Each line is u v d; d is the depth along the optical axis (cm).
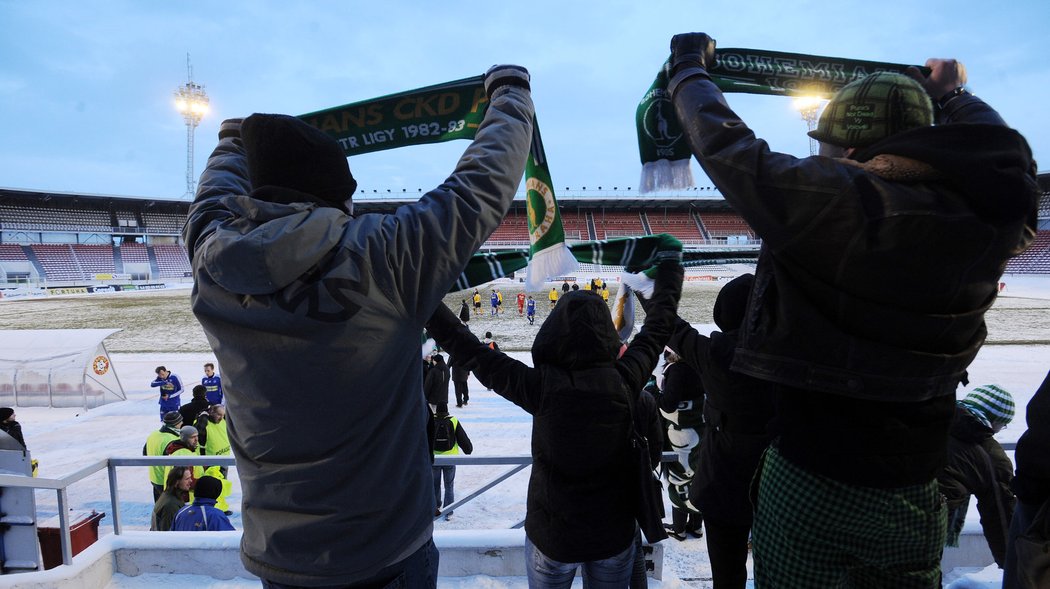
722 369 210
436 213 116
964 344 107
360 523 119
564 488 199
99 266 6869
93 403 1291
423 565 134
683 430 475
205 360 1839
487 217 122
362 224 114
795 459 116
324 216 109
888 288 98
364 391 115
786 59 167
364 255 109
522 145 133
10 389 1271
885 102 110
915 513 112
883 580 119
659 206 7531
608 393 196
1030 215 103
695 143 119
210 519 455
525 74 148
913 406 108
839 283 102
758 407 203
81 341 1308
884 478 108
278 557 118
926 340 103
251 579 352
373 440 120
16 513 350
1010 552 136
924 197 94
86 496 716
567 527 198
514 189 129
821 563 116
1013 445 333
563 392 194
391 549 124
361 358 112
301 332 108
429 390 779
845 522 112
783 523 120
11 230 6675
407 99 168
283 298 107
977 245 94
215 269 107
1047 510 120
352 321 108
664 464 492
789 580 120
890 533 112
